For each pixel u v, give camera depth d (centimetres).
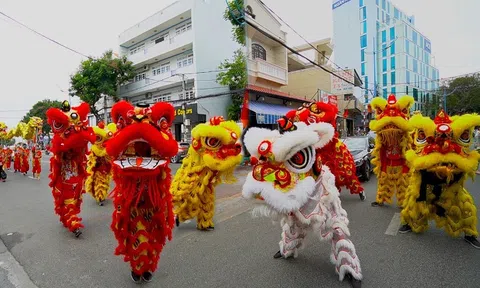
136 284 320
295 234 353
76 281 333
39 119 1254
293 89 2417
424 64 4853
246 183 285
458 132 356
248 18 1619
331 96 2041
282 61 2033
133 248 302
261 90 1627
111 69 2153
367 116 2795
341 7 4278
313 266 344
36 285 328
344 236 312
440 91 3738
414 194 409
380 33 4212
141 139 279
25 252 423
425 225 422
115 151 274
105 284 323
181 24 2112
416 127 388
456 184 384
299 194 270
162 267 357
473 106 3334
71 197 485
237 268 347
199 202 482
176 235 468
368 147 964
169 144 285
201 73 1925
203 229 490
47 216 619
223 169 457
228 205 660
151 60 2239
